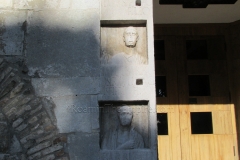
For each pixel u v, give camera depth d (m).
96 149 3.38
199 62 5.61
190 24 5.70
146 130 3.49
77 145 3.40
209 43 5.69
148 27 3.59
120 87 3.48
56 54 3.57
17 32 3.62
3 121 3.46
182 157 5.27
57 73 3.53
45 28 3.62
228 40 5.64
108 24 3.70
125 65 3.54
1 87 3.52
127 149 3.40
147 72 3.50
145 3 3.64
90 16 3.63
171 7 5.13
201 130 5.39
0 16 3.64
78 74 3.52
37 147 3.41
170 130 5.36
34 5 3.66
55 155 3.38
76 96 3.48
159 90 5.53
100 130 3.47
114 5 3.65
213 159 5.26
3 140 3.43
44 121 3.45
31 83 3.52
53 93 3.49
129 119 3.44
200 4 5.04
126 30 3.64
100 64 3.54
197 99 5.48
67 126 3.43
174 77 5.56
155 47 5.70
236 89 5.42
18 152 3.41
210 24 5.70
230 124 5.37
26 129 3.45
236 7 5.13
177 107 5.45
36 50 3.58
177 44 5.68
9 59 3.57
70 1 3.66
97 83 3.49
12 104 3.49
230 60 5.57
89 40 3.59
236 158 5.25
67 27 3.62
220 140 5.32
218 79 5.54
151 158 3.34
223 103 5.45
